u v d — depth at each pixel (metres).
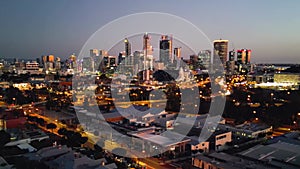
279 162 35.19
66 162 34.66
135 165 38.16
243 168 33.56
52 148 40.12
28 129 53.09
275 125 59.34
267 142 43.94
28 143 45.38
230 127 55.16
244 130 52.81
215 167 35.12
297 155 37.03
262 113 67.06
